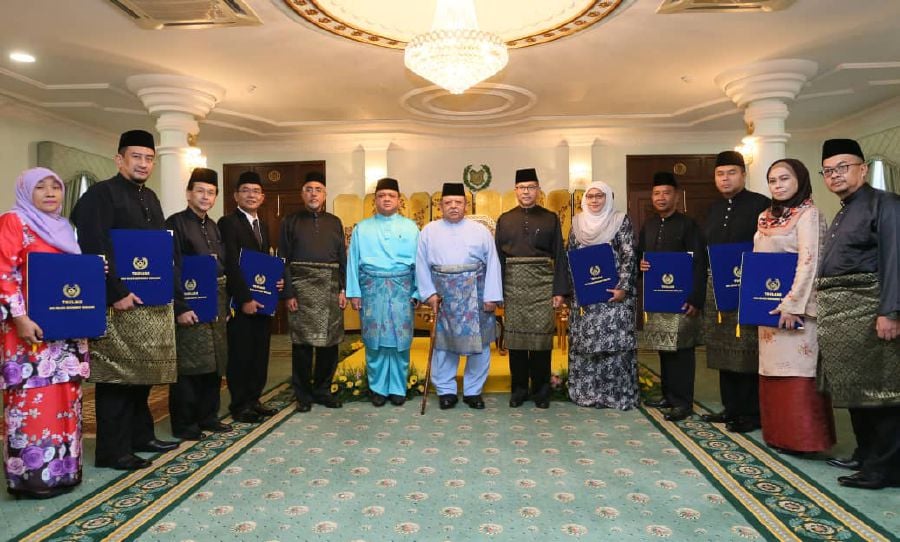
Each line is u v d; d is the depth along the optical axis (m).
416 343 6.24
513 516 2.37
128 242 2.90
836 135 8.66
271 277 3.88
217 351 3.53
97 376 2.88
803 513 2.36
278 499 2.57
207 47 5.28
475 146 9.38
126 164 3.03
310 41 5.14
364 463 3.03
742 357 3.46
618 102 7.41
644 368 5.41
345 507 2.47
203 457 3.14
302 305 4.20
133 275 2.91
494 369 5.17
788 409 3.03
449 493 2.62
